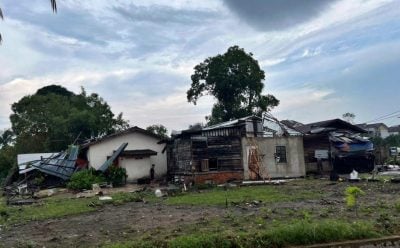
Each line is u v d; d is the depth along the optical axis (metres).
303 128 39.12
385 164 34.72
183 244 8.20
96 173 29.56
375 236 8.99
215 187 24.17
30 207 18.69
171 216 13.05
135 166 34.66
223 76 50.97
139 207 16.50
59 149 48.75
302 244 8.59
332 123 36.25
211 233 9.34
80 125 48.69
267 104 52.62
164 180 33.69
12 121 53.38
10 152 47.59
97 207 17.00
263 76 52.06
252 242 8.47
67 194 25.56
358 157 32.75
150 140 36.69
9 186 34.16
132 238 9.66
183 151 29.80
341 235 8.82
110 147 35.03
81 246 9.12
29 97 54.56
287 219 11.05
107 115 53.25
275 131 32.56
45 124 51.28
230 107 52.25
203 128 31.80
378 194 16.58
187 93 53.97
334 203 14.14
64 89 65.88
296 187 21.58
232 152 29.20
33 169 34.94
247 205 14.84
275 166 30.14
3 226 13.27
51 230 11.79
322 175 30.78
